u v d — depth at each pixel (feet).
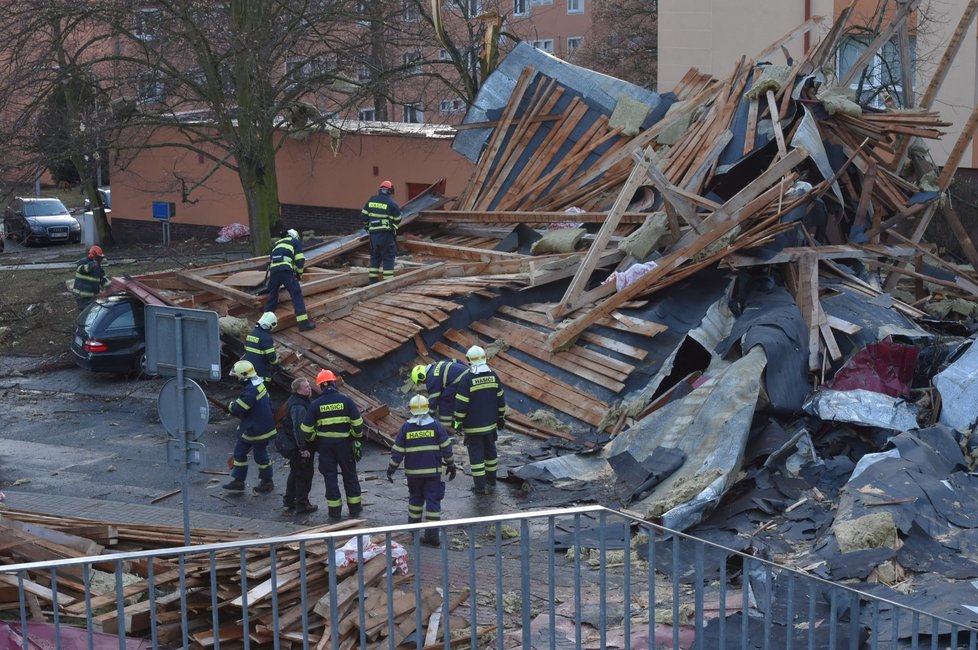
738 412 39.42
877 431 40.34
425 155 105.91
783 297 48.98
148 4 80.28
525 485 40.47
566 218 62.44
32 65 75.05
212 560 20.84
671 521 34.60
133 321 60.54
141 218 126.21
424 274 58.39
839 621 26.76
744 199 50.67
